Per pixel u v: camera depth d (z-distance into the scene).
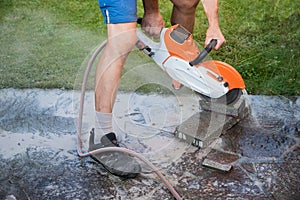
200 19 3.47
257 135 2.39
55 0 3.81
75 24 3.51
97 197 1.99
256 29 3.37
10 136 2.38
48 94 2.72
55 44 3.25
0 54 3.12
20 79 2.85
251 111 2.58
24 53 3.13
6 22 3.52
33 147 2.30
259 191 2.02
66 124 2.48
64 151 2.28
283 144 2.33
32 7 3.73
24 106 2.61
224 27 3.39
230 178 2.10
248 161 2.21
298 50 3.15
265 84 2.84
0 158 2.22
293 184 2.06
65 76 2.89
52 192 2.02
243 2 3.66
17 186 2.05
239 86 2.33
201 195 2.00
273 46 3.20
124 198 1.99
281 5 3.59
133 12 2.05
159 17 2.43
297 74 2.93
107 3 2.02
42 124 2.47
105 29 3.44
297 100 2.71
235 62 3.03
